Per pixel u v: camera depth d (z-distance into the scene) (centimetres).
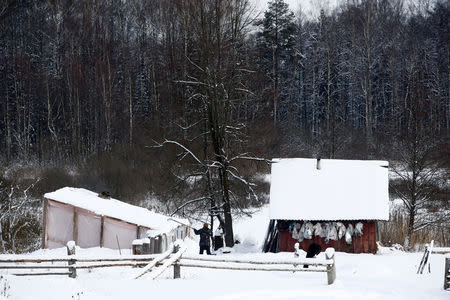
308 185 4366
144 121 8194
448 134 8325
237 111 5325
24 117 8744
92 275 2262
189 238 4650
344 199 4288
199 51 4659
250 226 5366
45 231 3762
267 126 5794
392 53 9769
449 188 5662
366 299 1878
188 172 5175
